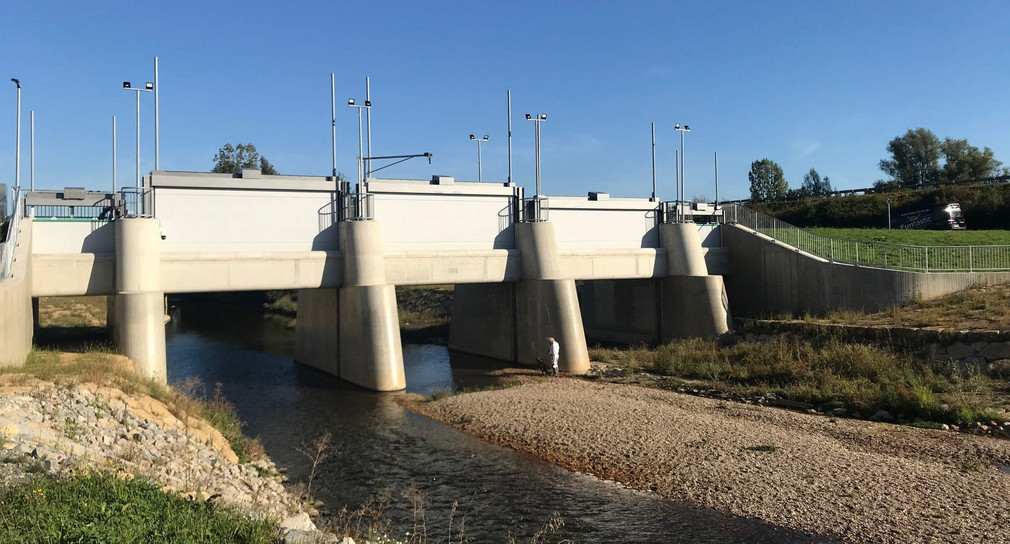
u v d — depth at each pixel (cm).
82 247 3281
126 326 3169
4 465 1090
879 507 1689
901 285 3916
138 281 3195
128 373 2347
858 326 3416
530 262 4322
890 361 3047
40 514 898
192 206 3519
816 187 14212
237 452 2034
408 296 7838
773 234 5000
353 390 3616
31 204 3203
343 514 1725
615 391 3244
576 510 1773
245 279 3559
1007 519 1592
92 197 3328
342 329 3928
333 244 3884
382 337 3656
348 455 2333
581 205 4684
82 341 3625
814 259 4497
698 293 4734
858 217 8169
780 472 1964
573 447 2306
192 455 1706
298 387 3700
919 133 12525
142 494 1083
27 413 1487
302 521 1214
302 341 4569
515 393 3222
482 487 1973
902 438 2303
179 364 4528
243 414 3028
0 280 2406
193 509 1089
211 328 6900
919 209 7838
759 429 2428
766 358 3488
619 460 2148
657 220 5050
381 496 1900
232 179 3609
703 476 1962
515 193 4431
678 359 3850
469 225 4291
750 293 5009
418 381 3925
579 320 4231
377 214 3984
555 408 2823
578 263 4541
